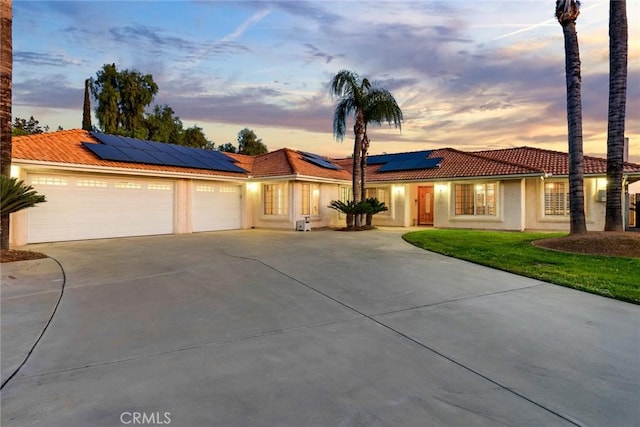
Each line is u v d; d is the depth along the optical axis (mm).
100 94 25719
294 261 8141
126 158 13328
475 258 8344
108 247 10422
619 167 9734
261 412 2381
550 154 17531
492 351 3430
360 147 16750
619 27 9484
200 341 3674
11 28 8680
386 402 2516
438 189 17781
